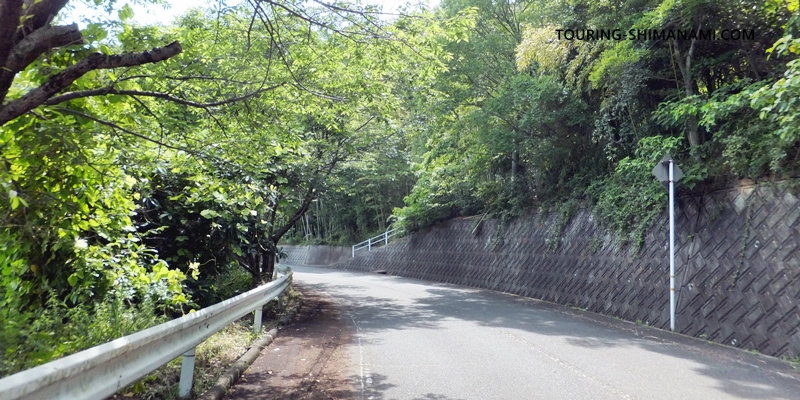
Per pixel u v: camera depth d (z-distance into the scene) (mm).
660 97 12727
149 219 9109
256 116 7547
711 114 9125
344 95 9047
